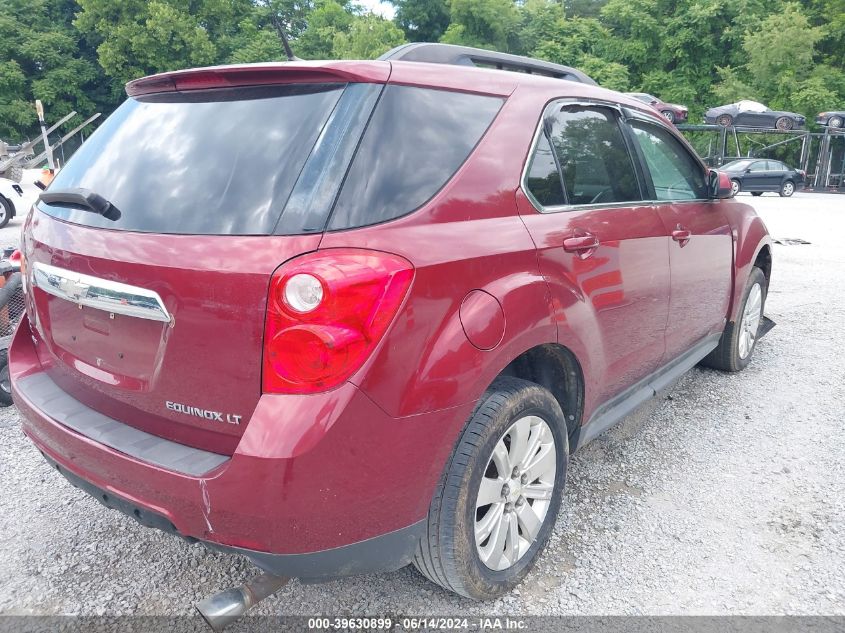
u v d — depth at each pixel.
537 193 2.45
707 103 40.53
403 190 1.98
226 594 1.98
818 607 2.34
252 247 1.79
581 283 2.51
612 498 3.06
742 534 2.78
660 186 3.34
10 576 2.50
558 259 2.39
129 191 2.12
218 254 1.81
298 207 1.82
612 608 2.34
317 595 2.41
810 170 36.03
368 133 1.97
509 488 2.32
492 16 44.34
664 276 3.14
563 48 43.25
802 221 15.13
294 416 1.71
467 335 1.98
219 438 1.88
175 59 46.94
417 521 2.01
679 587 2.45
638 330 3.00
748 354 4.70
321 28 47.91
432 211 2.03
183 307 1.85
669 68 42.97
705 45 39.94
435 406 1.92
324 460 1.73
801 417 3.93
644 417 3.95
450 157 2.17
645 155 3.26
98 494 2.05
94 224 2.12
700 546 2.69
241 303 1.76
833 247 10.68
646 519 2.89
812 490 3.12
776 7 39.62
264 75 2.09
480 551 2.25
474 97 2.37
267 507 1.72
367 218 1.87
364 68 2.07
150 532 2.80
